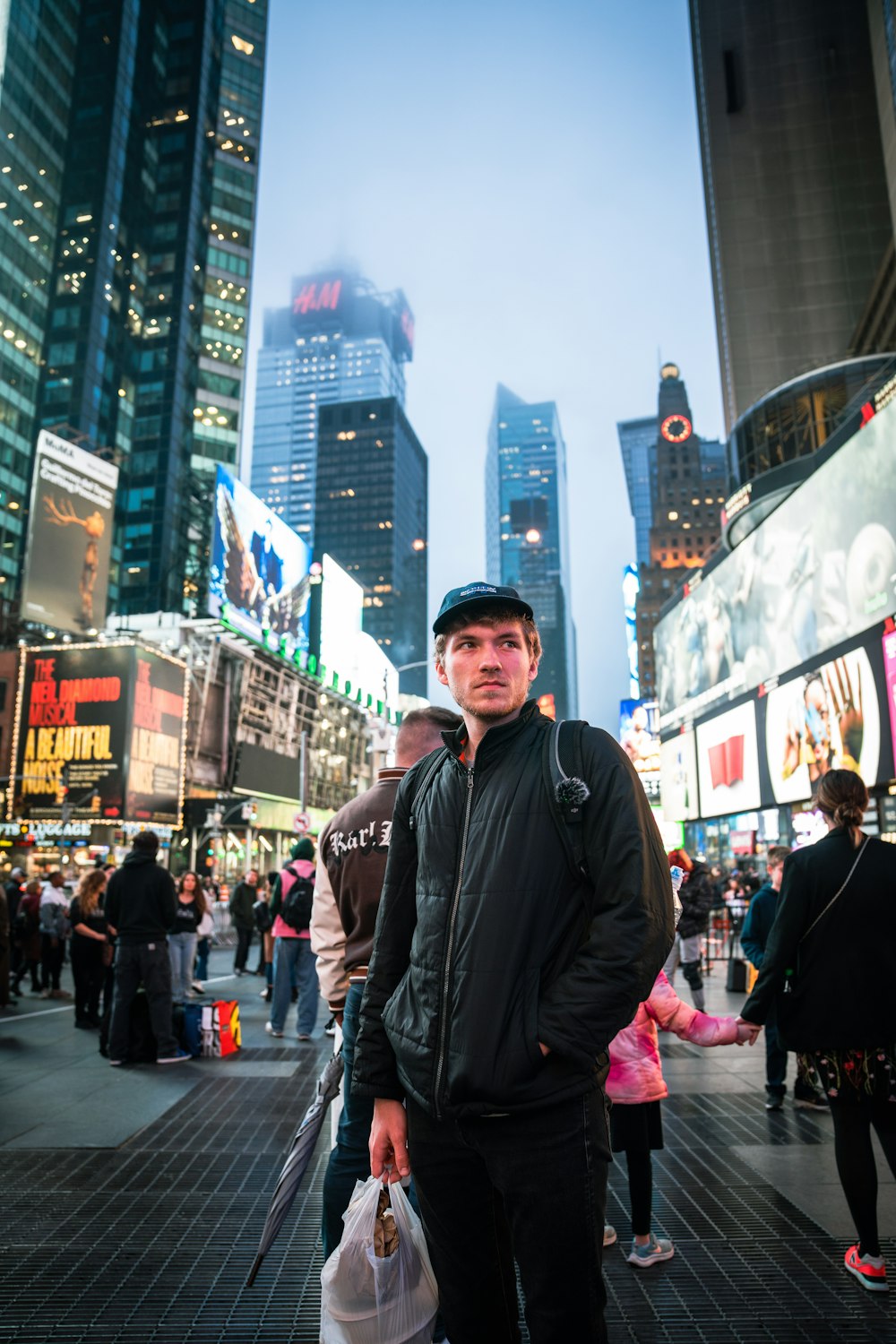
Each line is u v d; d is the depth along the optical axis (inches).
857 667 863.1
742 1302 131.3
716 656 1321.4
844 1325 124.1
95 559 1612.9
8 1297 132.7
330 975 134.2
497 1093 66.3
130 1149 206.7
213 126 3695.9
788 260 3358.8
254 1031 376.2
